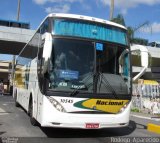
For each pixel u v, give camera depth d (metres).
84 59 10.13
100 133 11.57
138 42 28.53
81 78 9.93
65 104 9.69
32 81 13.02
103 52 10.43
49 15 10.43
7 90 47.75
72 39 10.20
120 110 10.24
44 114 9.72
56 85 9.73
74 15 10.50
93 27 10.52
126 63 10.74
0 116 15.38
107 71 10.31
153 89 22.48
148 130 13.11
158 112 20.19
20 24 47.03
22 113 16.77
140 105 22.09
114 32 10.80
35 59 12.62
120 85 10.34
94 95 9.89
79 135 10.98
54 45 10.00
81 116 9.71
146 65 10.79
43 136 10.55
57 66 9.87
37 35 12.70
